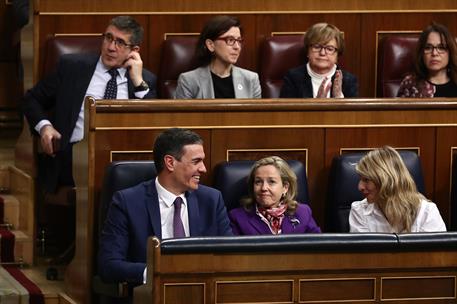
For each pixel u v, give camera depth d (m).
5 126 17.11
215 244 8.96
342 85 13.59
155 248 8.84
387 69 14.44
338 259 9.23
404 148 12.27
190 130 11.36
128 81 12.91
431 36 13.64
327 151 12.07
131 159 11.52
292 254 9.13
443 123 12.31
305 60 14.11
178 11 14.28
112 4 14.05
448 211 12.45
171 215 10.70
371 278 9.31
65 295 12.01
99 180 11.44
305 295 9.20
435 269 9.41
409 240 9.32
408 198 11.22
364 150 12.16
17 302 12.01
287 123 11.94
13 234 13.42
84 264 11.52
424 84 13.72
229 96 13.36
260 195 11.19
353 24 14.69
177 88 13.38
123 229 10.59
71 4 13.88
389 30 14.77
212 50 13.29
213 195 10.91
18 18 14.98
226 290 9.05
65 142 12.80
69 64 12.96
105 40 12.79
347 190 11.81
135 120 11.50
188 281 8.95
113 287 10.65
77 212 11.85
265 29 14.52
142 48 14.22
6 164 14.77
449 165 12.38
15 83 17.17
